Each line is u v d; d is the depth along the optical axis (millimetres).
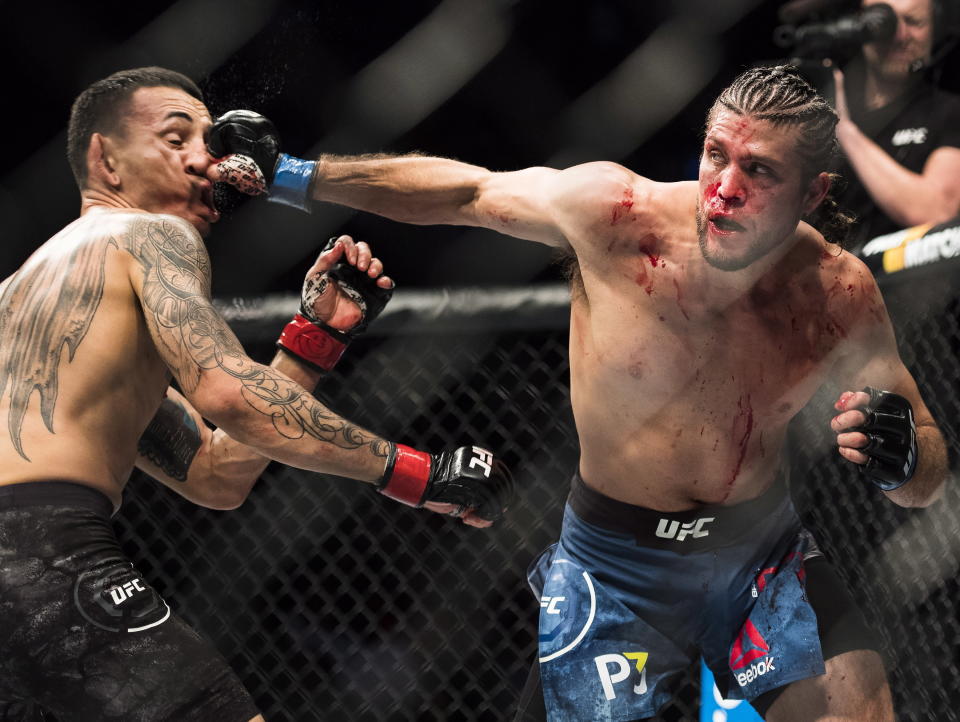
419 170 3238
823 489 4602
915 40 3891
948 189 3818
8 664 2816
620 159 6984
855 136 3965
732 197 2777
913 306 4406
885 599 4535
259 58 7238
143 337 3070
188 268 3025
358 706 5461
